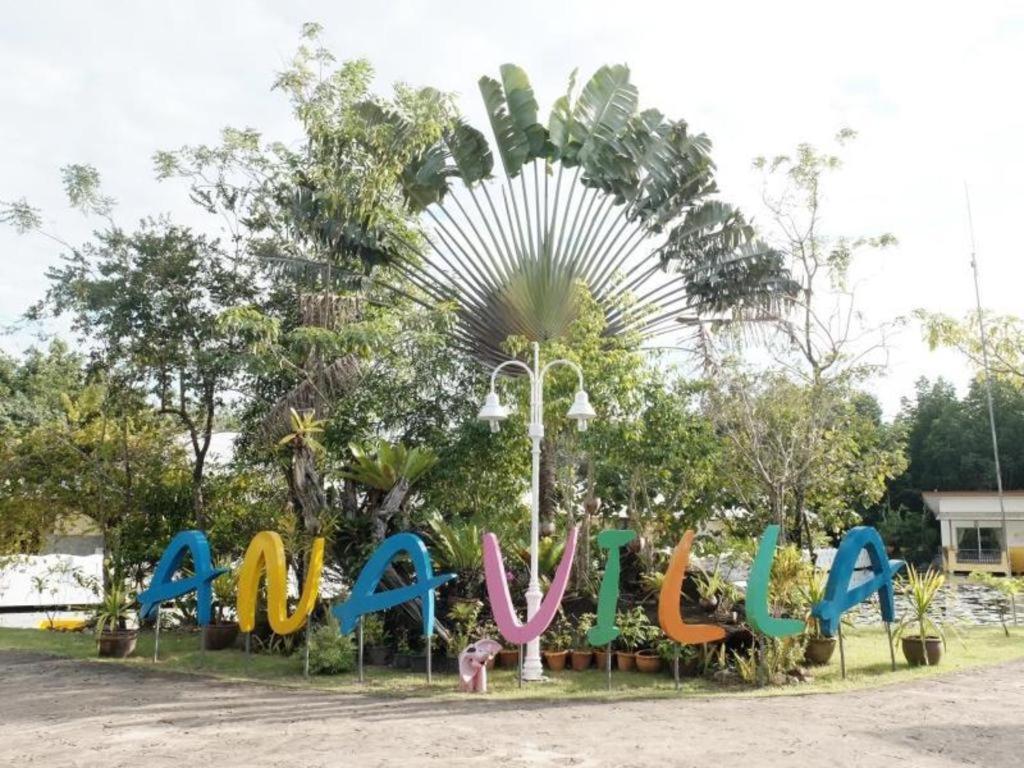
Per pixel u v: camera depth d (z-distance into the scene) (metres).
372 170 15.22
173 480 17.55
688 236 19.03
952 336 18.31
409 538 10.73
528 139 18.05
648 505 15.00
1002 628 15.45
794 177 17.75
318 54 14.88
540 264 17.75
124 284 16.20
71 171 15.90
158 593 12.55
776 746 7.12
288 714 8.68
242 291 17.30
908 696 9.37
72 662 12.39
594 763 6.61
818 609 10.30
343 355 13.68
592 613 12.28
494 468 15.19
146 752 7.04
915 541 34.66
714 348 17.75
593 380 13.05
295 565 14.18
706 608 12.45
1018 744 7.16
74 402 21.12
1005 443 37.00
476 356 18.30
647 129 18.62
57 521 18.48
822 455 15.66
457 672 11.34
